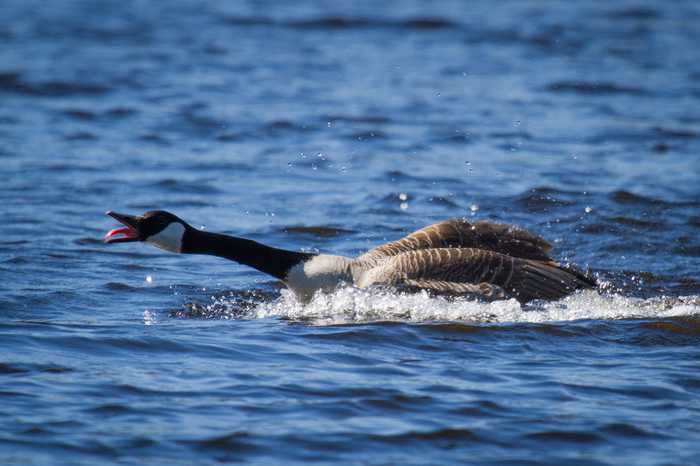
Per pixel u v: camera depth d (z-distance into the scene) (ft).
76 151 74.95
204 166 71.92
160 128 82.94
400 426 28.43
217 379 32.01
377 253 43.86
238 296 45.11
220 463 25.82
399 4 146.30
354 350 35.76
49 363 33.19
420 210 61.21
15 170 68.64
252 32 126.11
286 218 59.21
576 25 133.59
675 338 38.14
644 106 93.50
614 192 64.13
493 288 41.27
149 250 53.16
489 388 31.68
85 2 142.82
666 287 46.32
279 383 31.71
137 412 28.91
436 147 78.23
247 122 85.15
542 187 65.16
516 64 111.24
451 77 104.58
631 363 34.81
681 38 127.34
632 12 143.33
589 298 42.68
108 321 39.63
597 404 30.42
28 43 114.73
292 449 26.76
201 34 124.06
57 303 42.32
